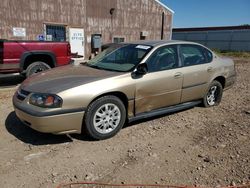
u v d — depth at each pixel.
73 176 3.16
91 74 4.27
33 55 8.23
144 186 3.01
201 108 5.86
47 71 4.78
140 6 19.91
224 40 36.06
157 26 21.45
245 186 3.02
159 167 3.40
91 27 17.31
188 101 5.38
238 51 33.12
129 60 4.66
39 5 14.63
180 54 5.07
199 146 4.00
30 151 3.74
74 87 3.81
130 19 19.52
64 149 3.81
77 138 4.17
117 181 3.09
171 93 4.88
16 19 13.91
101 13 17.69
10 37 13.84
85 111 3.89
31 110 3.71
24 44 7.92
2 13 13.38
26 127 4.54
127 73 4.30
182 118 5.20
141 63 4.41
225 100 6.67
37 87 3.91
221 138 4.30
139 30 20.27
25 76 8.33
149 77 4.48
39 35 14.91
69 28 16.14
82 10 16.59
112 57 4.98
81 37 16.88
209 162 3.53
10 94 6.89
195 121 5.07
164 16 21.70
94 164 3.44
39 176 3.15
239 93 7.50
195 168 3.39
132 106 4.39
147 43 4.96
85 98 3.83
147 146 3.97
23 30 14.25
